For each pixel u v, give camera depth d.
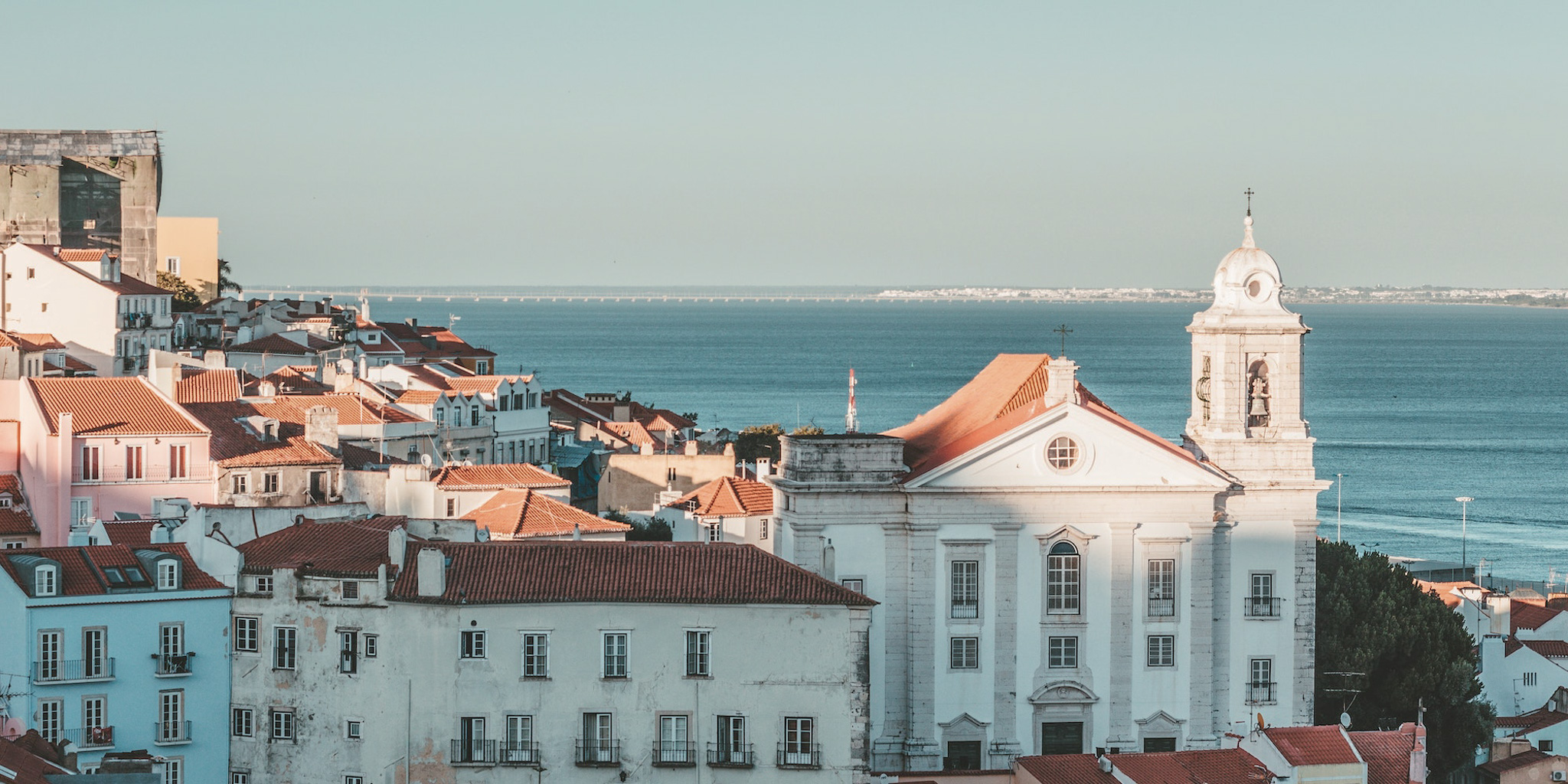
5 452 140.12
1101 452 124.94
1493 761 144.62
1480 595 181.50
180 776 105.12
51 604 102.56
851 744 103.69
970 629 124.19
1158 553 125.56
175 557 106.06
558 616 103.25
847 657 103.69
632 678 103.44
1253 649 128.88
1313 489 128.62
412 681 103.12
